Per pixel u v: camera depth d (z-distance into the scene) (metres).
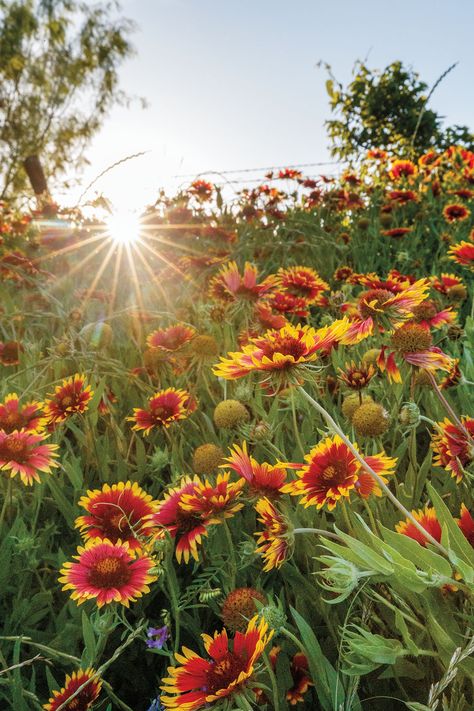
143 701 1.36
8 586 1.40
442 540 0.93
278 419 1.79
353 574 0.90
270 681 1.06
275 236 4.69
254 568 1.38
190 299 2.68
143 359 2.33
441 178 6.45
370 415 1.26
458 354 2.14
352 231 4.87
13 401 1.80
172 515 1.31
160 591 1.50
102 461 1.82
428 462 1.39
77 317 2.44
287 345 1.07
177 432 1.88
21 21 19.12
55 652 1.09
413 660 1.07
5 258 3.36
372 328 1.31
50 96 19.45
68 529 1.70
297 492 1.09
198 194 5.43
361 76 10.05
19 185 19.12
